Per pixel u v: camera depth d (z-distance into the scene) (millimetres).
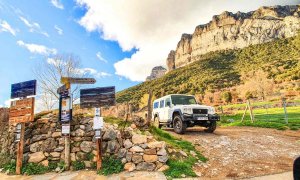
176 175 6980
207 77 128000
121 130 8680
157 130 10945
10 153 9508
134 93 131375
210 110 12375
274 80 81125
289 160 8250
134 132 8859
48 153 8820
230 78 114375
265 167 7527
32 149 9000
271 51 141125
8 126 10906
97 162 7934
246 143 10562
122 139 8453
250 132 13273
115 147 8359
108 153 8352
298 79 76250
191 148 9516
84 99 8648
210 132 13125
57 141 8969
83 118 9234
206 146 10023
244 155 8922
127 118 9906
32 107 8703
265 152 9273
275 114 21328
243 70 123188
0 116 11461
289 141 11062
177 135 12109
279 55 129750
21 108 8969
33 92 8812
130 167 7707
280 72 94812
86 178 7203
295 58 112625
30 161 8734
